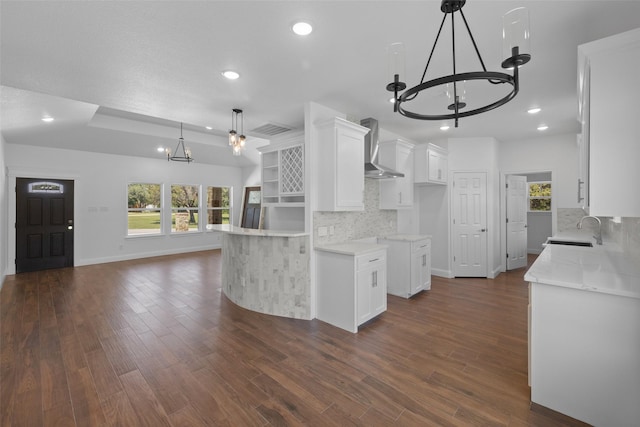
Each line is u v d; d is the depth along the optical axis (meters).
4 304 3.82
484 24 1.94
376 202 4.49
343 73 2.66
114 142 6.01
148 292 4.36
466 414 1.81
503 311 3.55
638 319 1.55
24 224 5.62
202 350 2.62
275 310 3.48
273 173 4.17
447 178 5.29
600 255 2.51
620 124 1.57
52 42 2.13
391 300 3.98
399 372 2.27
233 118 3.95
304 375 2.23
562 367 1.75
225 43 2.17
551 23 1.94
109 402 1.93
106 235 6.54
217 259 6.92
